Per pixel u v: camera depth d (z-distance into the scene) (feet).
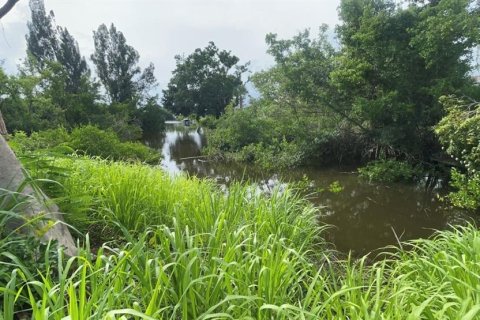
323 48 46.83
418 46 34.94
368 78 40.42
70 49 122.83
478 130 24.12
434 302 6.61
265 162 48.96
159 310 5.13
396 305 5.96
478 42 32.09
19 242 7.16
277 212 13.12
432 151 40.11
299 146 48.19
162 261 6.91
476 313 5.12
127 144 49.88
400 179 37.99
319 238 15.14
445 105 29.07
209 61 149.38
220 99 151.02
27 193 9.31
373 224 25.08
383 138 39.93
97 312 4.83
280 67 47.06
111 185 13.26
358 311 6.52
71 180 12.70
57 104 79.97
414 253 9.22
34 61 83.20
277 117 53.57
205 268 7.02
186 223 10.68
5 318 4.94
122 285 6.26
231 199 12.03
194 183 16.96
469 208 26.35
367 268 11.51
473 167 25.40
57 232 9.35
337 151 48.65
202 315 5.45
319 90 45.65
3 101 67.82
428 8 35.06
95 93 104.94
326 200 32.27
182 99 156.15
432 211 27.66
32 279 5.79
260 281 6.64
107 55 139.54
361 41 38.65
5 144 9.64
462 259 7.76
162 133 122.83
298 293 8.30
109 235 12.13
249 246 8.39
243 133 55.52
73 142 41.60
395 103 36.86
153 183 14.71
